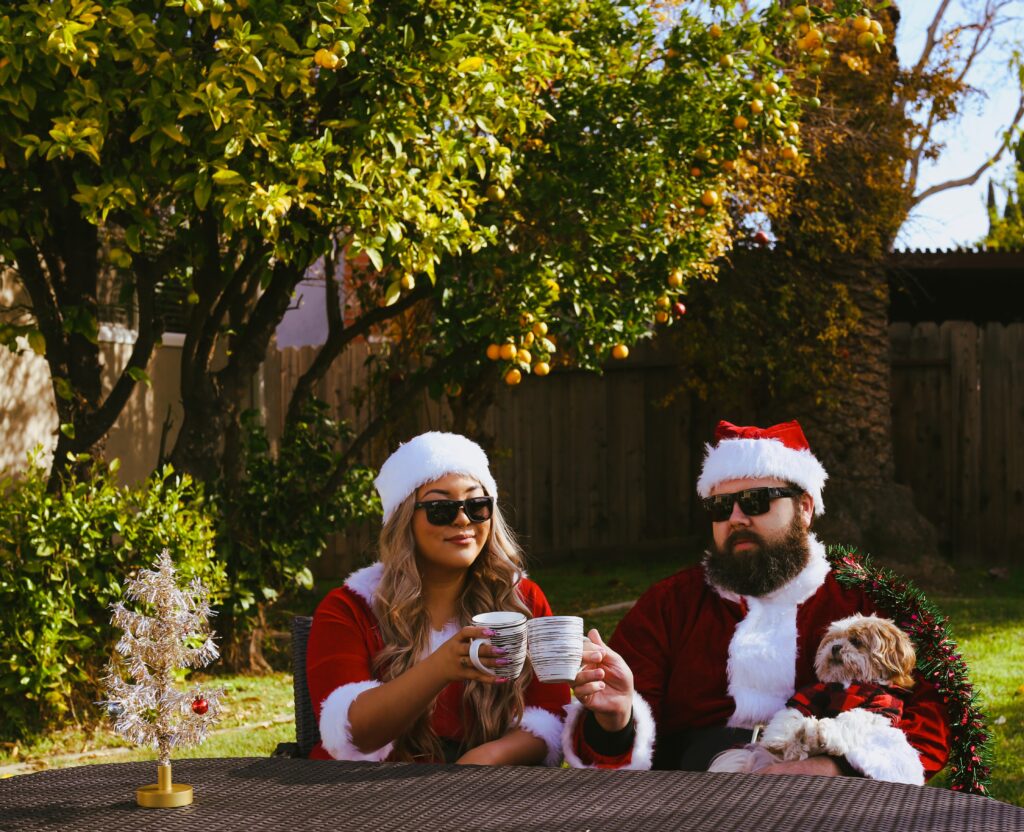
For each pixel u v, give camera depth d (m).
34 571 6.08
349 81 6.21
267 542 8.35
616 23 7.88
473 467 3.06
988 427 12.73
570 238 7.80
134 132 5.41
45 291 7.16
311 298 17.55
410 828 1.93
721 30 7.47
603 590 11.55
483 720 2.92
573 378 13.95
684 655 3.20
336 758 2.75
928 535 11.66
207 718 2.15
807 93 10.95
